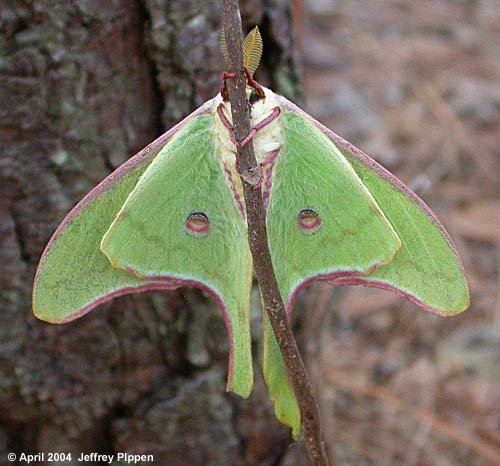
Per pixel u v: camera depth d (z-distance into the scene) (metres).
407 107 0.85
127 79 0.42
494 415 0.58
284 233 0.34
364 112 0.84
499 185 0.76
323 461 0.34
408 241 0.34
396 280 0.34
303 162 0.33
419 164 0.77
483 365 0.61
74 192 0.42
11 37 0.41
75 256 0.34
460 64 0.92
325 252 0.34
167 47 0.42
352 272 0.34
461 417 0.58
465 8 1.02
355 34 0.96
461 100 0.86
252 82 0.32
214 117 0.33
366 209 0.33
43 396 0.43
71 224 0.34
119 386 0.44
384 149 0.79
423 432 0.57
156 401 0.44
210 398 0.44
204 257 0.34
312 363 0.48
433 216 0.33
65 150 0.41
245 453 0.45
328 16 0.99
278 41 0.44
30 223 0.42
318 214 0.34
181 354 0.44
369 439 0.56
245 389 0.34
